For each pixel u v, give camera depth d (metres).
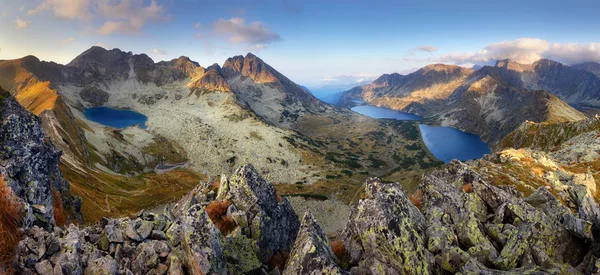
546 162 64.31
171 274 18.62
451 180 44.47
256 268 21.58
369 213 22.61
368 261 20.56
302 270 18.72
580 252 21.97
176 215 30.19
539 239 22.16
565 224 23.25
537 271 18.53
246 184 29.45
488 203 30.59
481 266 19.69
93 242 20.33
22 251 16.98
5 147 32.56
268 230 27.00
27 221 19.14
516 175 54.69
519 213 27.11
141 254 19.31
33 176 31.62
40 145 39.75
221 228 25.73
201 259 18.02
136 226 21.36
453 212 26.98
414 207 27.70
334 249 23.36
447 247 21.56
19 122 37.38
